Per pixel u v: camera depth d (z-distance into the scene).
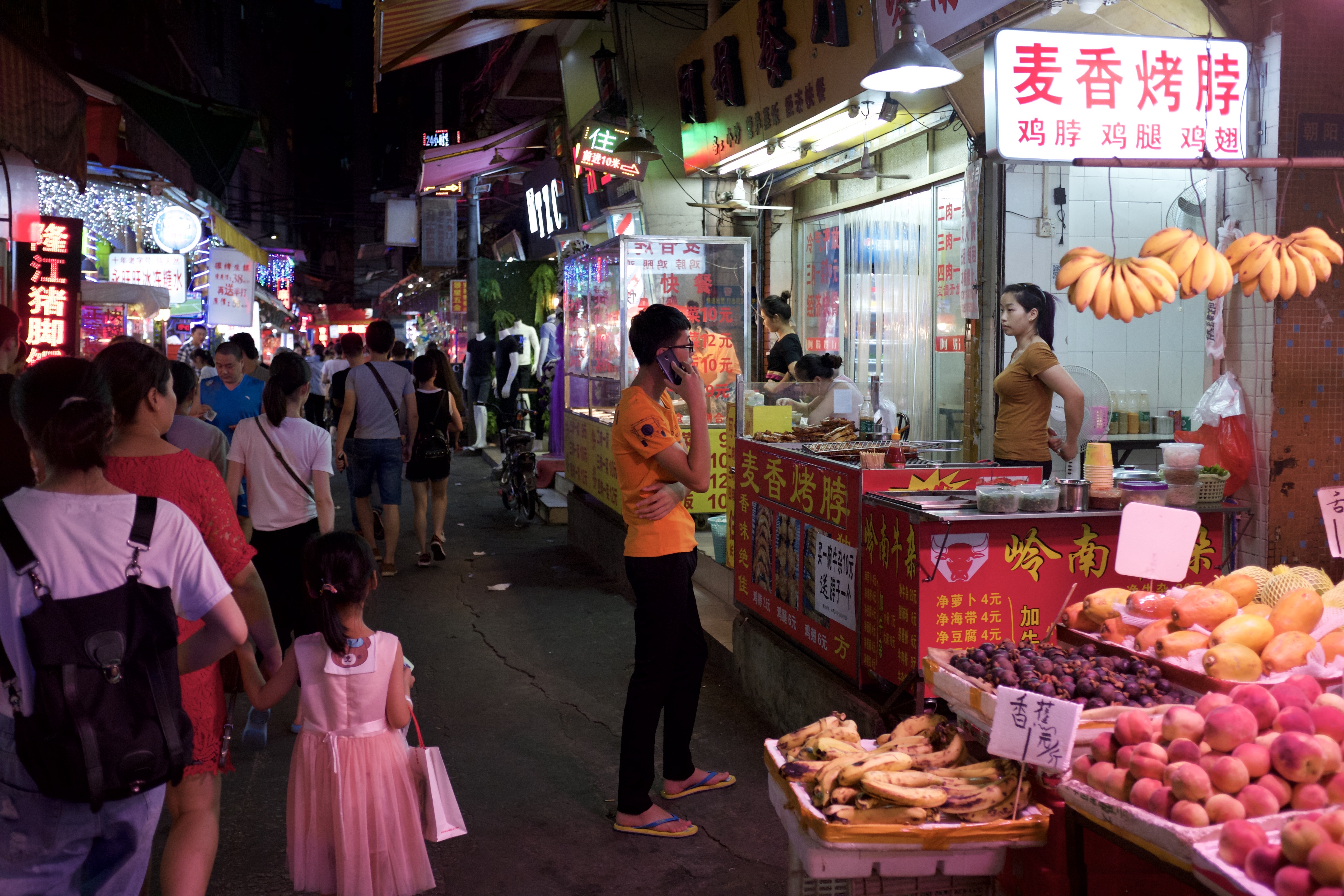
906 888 2.56
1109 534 3.57
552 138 13.43
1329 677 2.49
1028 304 4.73
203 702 2.75
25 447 2.69
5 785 2.12
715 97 8.84
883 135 8.12
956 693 2.77
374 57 7.85
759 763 4.41
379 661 2.87
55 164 5.58
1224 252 4.18
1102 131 3.85
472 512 11.34
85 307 11.59
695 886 3.40
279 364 4.77
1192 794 1.98
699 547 7.28
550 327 15.55
